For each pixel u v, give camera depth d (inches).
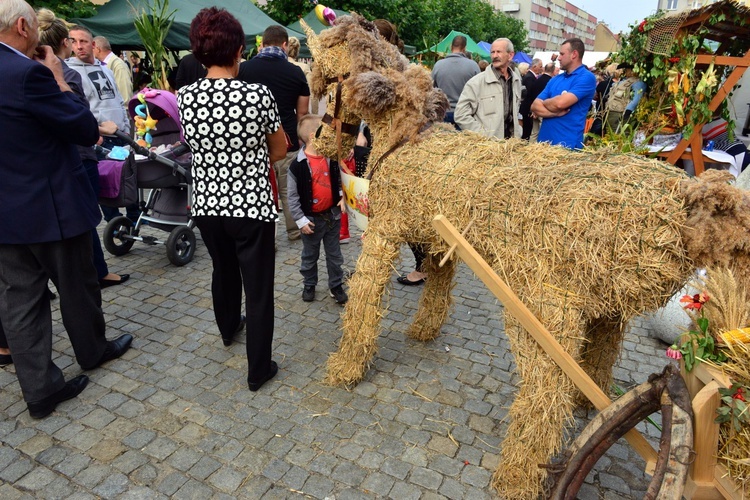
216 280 122.6
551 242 74.5
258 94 97.7
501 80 189.8
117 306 155.6
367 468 93.4
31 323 101.1
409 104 100.5
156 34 302.7
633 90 221.0
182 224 187.2
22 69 89.1
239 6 394.3
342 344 115.3
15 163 93.4
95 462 93.8
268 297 110.1
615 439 72.2
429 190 92.3
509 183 81.0
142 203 187.6
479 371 124.3
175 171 176.7
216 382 118.6
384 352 132.3
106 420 105.2
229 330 131.4
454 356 130.9
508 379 121.3
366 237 109.7
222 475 91.3
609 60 253.3
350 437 101.1
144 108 183.6
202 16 94.7
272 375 119.1
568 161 81.6
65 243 105.1
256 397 113.3
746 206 63.7
